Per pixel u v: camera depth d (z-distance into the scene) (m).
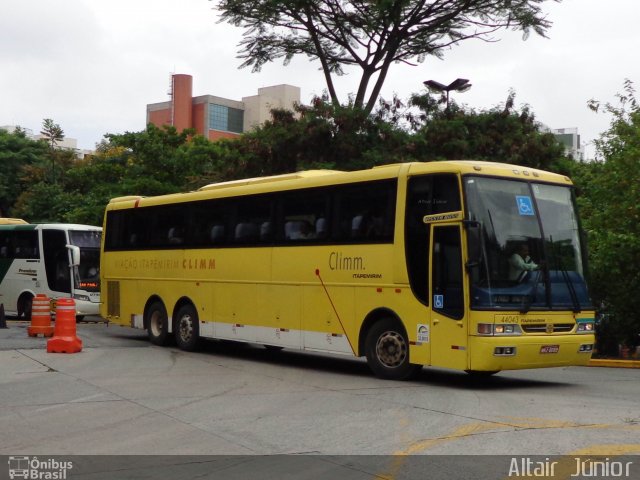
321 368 15.53
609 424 9.41
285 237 15.56
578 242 13.38
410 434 8.95
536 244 12.73
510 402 11.16
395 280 13.19
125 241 20.77
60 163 48.06
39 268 28.22
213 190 17.84
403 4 26.16
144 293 19.88
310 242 14.95
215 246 17.50
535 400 11.38
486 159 26.28
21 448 8.48
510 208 12.63
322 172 15.66
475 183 12.38
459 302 12.23
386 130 26.94
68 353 17.19
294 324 15.19
